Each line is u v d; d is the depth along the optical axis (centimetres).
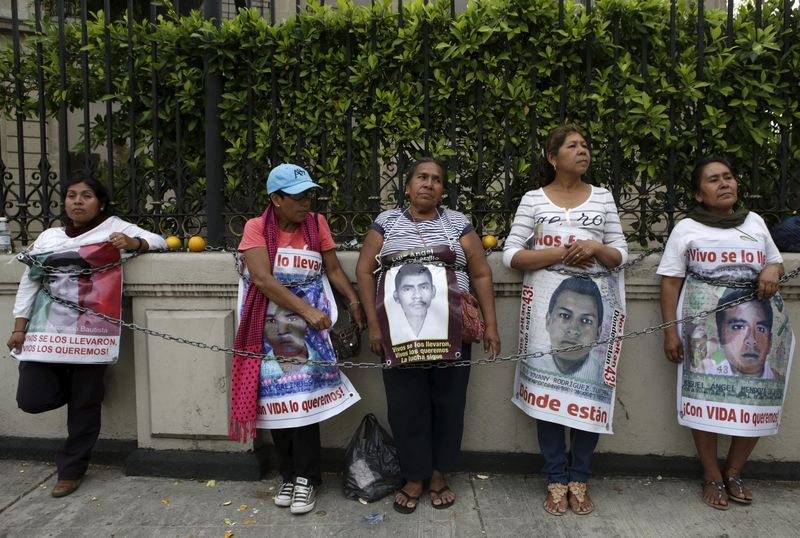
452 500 278
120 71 338
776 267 267
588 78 304
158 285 306
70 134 682
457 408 273
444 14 310
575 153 266
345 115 319
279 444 283
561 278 268
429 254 260
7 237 340
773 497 285
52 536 256
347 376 314
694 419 274
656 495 287
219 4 334
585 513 269
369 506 279
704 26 316
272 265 268
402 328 253
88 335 288
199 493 294
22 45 378
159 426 310
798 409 300
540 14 301
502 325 306
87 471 321
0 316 332
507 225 316
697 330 272
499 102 312
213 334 303
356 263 304
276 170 263
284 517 270
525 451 312
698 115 307
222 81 328
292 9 519
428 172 267
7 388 337
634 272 296
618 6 299
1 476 315
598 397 267
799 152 313
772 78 305
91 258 290
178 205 331
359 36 317
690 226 276
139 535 257
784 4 301
